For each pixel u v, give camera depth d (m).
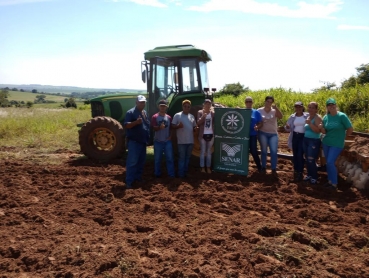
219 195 5.68
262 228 4.30
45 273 3.40
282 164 7.89
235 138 6.92
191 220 4.72
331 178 6.08
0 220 4.70
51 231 4.34
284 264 3.48
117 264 3.54
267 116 6.89
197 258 3.62
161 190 5.98
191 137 6.73
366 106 13.92
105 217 4.84
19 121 14.10
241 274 3.34
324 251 3.84
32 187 6.11
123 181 6.49
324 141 6.13
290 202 5.47
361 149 6.45
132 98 8.70
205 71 8.47
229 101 20.78
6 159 8.45
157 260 3.62
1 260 3.64
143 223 4.62
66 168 7.41
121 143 7.93
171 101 7.75
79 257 3.64
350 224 4.63
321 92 16.44
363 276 3.33
